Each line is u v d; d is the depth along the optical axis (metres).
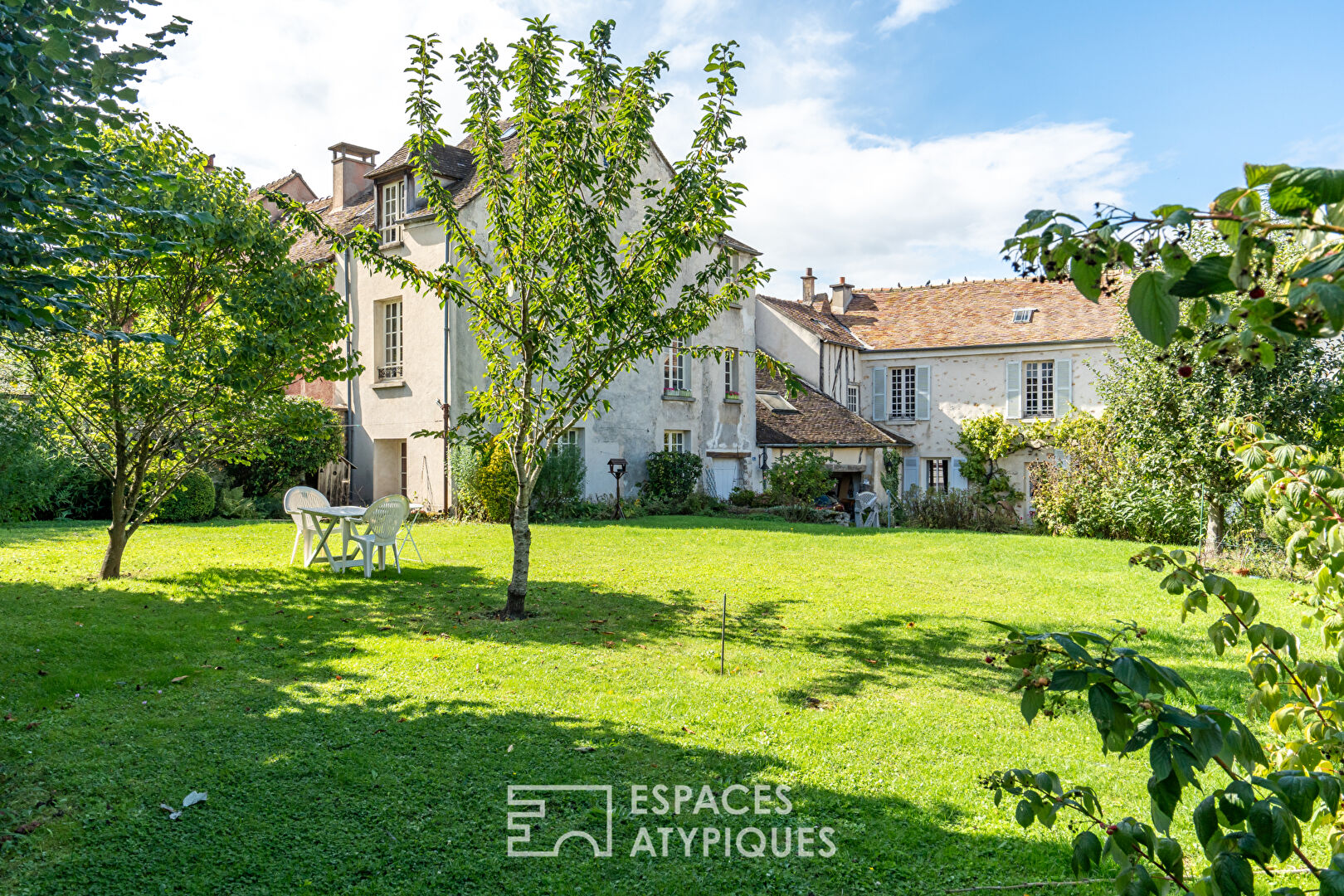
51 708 4.98
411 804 3.84
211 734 4.60
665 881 3.27
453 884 3.21
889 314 29.70
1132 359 14.35
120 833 3.51
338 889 3.17
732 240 22.39
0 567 9.71
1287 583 9.68
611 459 19.12
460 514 16.92
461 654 6.33
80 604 7.69
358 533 9.78
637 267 7.59
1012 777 1.92
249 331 8.38
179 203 7.56
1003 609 8.31
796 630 7.38
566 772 4.21
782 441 23.94
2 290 3.89
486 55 7.36
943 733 4.80
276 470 18.23
